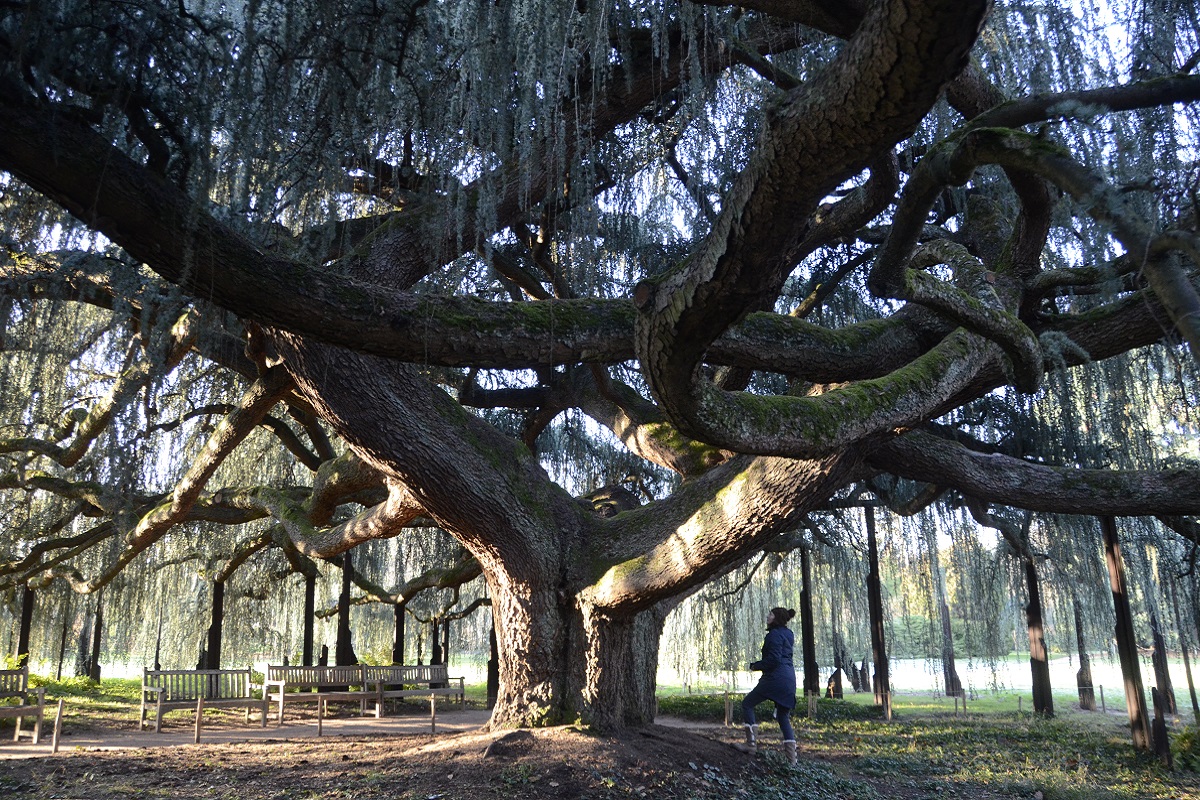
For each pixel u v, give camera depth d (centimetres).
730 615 1395
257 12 350
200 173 352
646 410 829
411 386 639
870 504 1205
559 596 708
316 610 1691
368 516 798
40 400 646
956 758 812
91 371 729
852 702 1497
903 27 199
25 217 405
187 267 327
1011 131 253
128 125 348
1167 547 1023
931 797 627
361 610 1888
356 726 973
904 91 215
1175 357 404
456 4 428
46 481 1004
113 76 349
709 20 523
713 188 779
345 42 397
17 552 1170
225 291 352
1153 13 377
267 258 355
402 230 574
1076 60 411
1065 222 273
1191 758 789
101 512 1098
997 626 1146
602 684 698
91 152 318
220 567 1489
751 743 711
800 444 441
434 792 524
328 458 1014
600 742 631
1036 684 1244
